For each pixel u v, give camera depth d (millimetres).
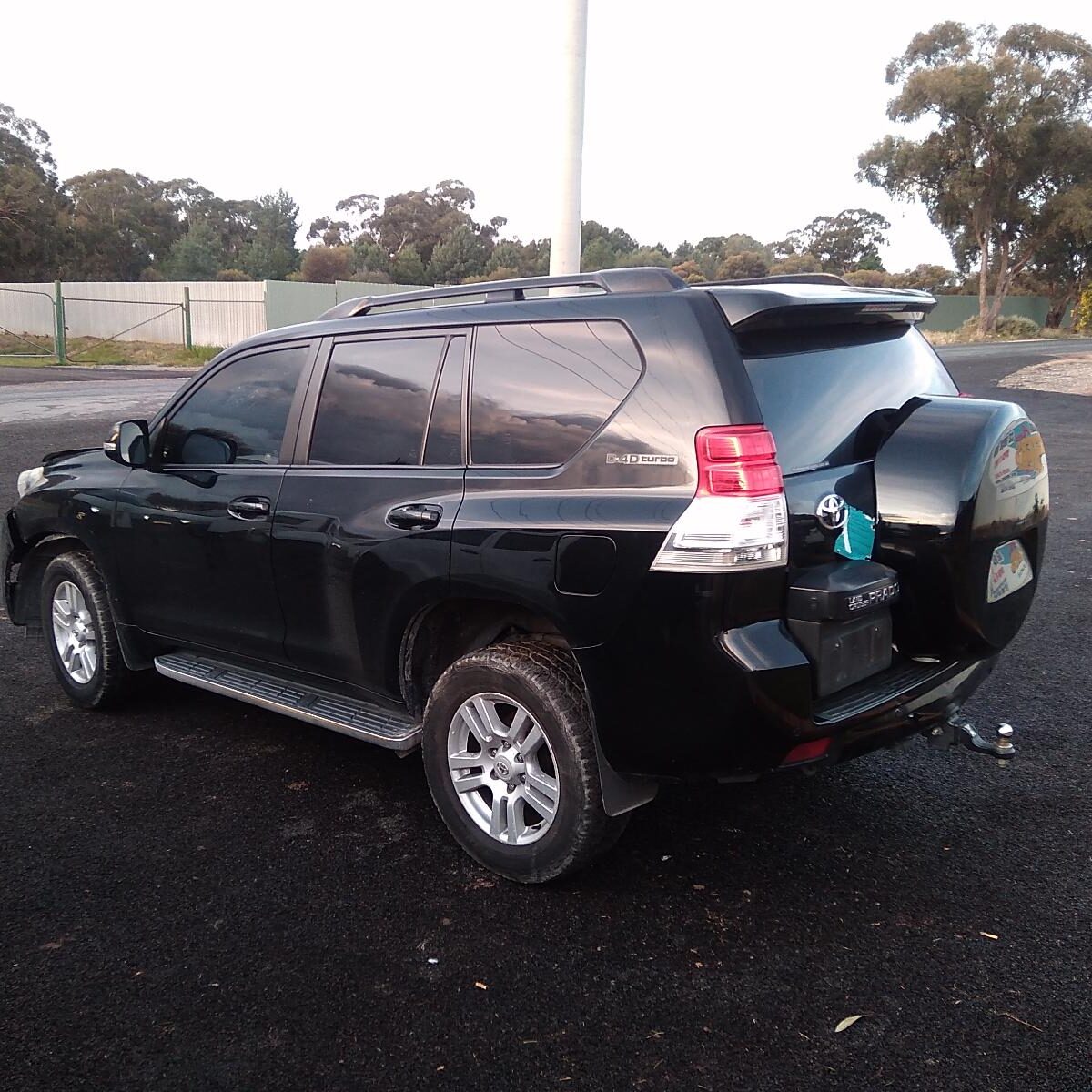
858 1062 2664
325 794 4281
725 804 4148
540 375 3463
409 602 3672
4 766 4559
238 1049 2740
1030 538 3738
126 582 4848
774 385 3207
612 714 3201
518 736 3520
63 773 4496
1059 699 5219
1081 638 6180
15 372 28078
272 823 4027
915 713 3461
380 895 3500
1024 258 55344
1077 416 16594
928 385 3877
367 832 3955
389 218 91562
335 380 4109
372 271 82125
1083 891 3469
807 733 3068
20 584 5566
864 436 3461
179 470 4605
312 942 3223
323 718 4082
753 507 2969
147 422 4711
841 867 3645
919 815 4023
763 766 3117
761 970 3061
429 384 3781
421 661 3881
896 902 3420
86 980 3033
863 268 89500
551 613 3262
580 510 3199
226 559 4348
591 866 3658
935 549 3361
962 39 51875
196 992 2979
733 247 92500
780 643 3025
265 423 4332
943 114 50750
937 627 3469
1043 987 2959
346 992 2977
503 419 3527
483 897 3482
